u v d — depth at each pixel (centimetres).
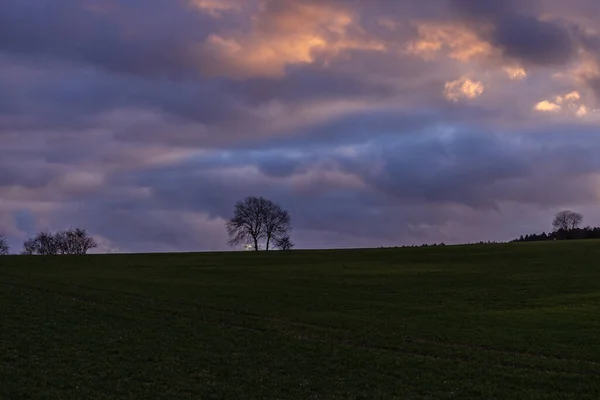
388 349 3781
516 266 8025
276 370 3288
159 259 10031
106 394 2789
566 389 2942
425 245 12331
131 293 5800
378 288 6347
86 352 3528
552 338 3900
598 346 3694
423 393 2919
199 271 8162
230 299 5556
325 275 7562
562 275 6962
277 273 7862
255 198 15425
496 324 4366
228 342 3888
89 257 10188
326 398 2845
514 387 2983
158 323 4409
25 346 3597
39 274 7325
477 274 7344
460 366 3334
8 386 2770
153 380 3042
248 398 2825
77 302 5162
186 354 3566
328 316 4756
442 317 4691
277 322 4550
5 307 4772
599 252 9156
